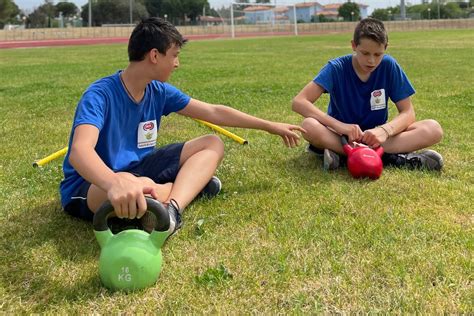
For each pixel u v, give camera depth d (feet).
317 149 12.37
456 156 12.65
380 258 7.18
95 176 6.73
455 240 7.72
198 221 8.57
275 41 103.76
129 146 9.02
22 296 6.57
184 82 31.91
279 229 8.31
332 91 12.25
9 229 8.66
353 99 12.23
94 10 225.15
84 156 6.97
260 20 201.05
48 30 155.02
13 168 12.64
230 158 12.89
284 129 9.96
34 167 12.46
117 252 6.48
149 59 8.20
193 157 9.04
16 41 138.10
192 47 84.74
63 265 7.31
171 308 6.14
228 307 6.12
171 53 8.23
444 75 32.12
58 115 20.45
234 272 6.95
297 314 5.89
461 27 186.60
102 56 64.75
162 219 6.56
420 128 11.83
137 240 6.60
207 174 8.93
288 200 9.66
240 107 21.33
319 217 8.73
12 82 34.37
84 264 7.35
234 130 16.51
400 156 11.73
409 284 6.46
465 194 9.85
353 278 6.66
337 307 6.05
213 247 7.77
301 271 6.88
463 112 18.69
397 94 12.12
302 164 12.30
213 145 9.33
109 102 8.27
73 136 7.51
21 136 16.43
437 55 50.88
